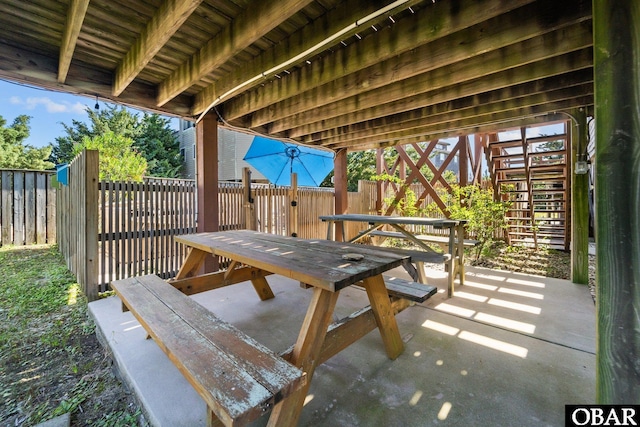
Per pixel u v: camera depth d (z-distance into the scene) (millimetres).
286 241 2643
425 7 2145
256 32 2098
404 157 7059
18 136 13633
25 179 6086
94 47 2707
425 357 2121
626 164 949
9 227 5949
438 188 7273
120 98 3320
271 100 3473
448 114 4129
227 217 4695
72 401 1729
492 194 6000
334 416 1551
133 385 1760
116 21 2318
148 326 1488
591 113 3738
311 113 4301
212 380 1058
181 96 3861
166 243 4020
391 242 7242
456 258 3799
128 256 3682
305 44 2400
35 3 2109
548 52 2277
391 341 2084
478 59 2646
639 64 926
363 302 3236
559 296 3418
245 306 3076
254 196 5094
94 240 3250
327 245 2438
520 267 4949
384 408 1608
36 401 1736
